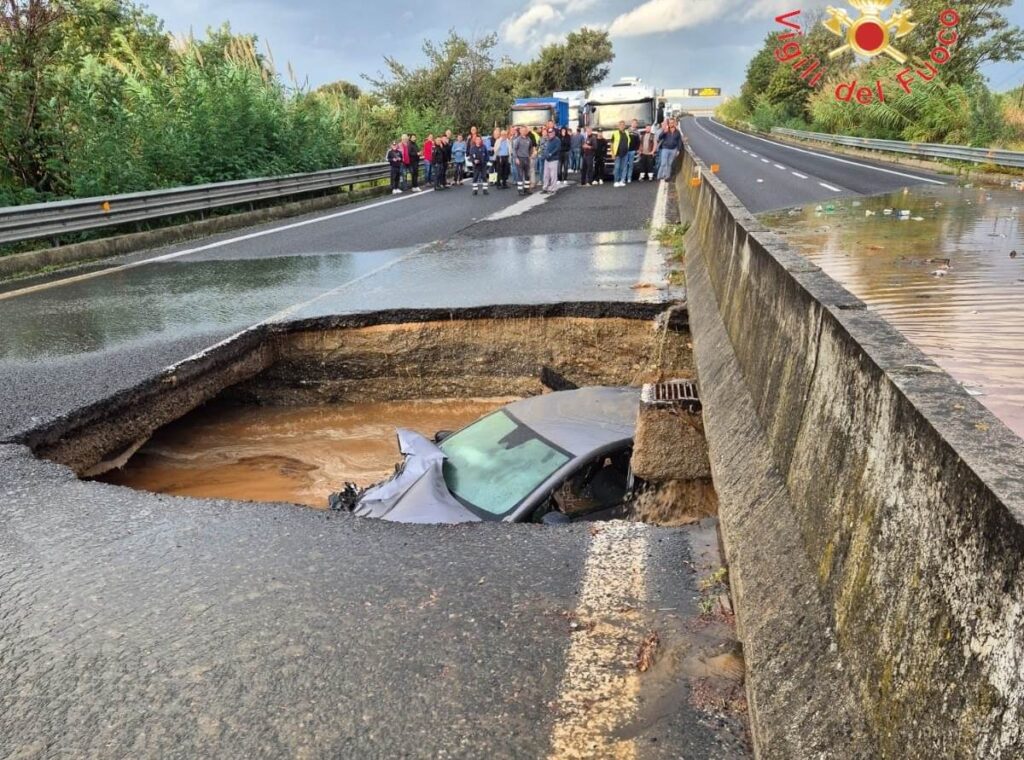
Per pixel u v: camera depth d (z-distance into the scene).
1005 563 1.05
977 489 1.14
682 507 4.46
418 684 2.37
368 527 3.48
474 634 2.61
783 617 1.87
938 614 1.23
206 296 8.82
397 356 7.58
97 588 3.01
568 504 4.21
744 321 3.81
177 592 2.95
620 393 5.11
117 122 15.16
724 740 2.08
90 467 5.21
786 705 1.66
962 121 30.89
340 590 2.92
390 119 29.34
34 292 9.61
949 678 1.16
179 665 2.52
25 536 3.46
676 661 2.41
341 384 7.62
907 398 1.46
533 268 9.65
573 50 67.75
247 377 7.03
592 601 2.78
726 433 3.19
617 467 4.52
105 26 20.11
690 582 2.87
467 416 7.34
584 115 28.11
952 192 18.67
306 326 7.43
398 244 12.58
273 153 19.41
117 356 6.40
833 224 13.23
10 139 13.80
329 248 12.47
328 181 20.53
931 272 8.51
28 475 4.14
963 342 5.84
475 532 3.39
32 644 2.67
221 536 3.42
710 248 7.11
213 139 17.44
